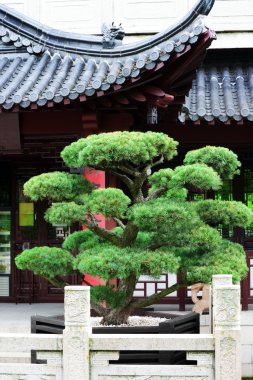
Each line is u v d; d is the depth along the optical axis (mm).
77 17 14461
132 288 7645
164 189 7609
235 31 13938
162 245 7352
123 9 14305
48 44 11211
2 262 13156
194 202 7500
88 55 10750
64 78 10250
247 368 9969
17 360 9336
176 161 12680
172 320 7238
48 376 6141
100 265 6559
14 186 13203
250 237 12500
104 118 10461
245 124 11961
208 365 6062
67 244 8406
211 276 6992
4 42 11516
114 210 6859
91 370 6117
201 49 9102
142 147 6781
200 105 11766
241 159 12555
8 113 10125
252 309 11836
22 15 11375
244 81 13445
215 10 14008
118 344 6059
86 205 7082
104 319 7785
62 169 12961
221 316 6016
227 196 12641
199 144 12352
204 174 6762
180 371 6090
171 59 9164
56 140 10594
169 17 14180
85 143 7141
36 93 9461
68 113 10312
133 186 7645
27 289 12930
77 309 6086
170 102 10000
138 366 6121
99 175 10312
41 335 6148
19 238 13133
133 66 9430
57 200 7555
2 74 10852
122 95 9766
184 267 7227
